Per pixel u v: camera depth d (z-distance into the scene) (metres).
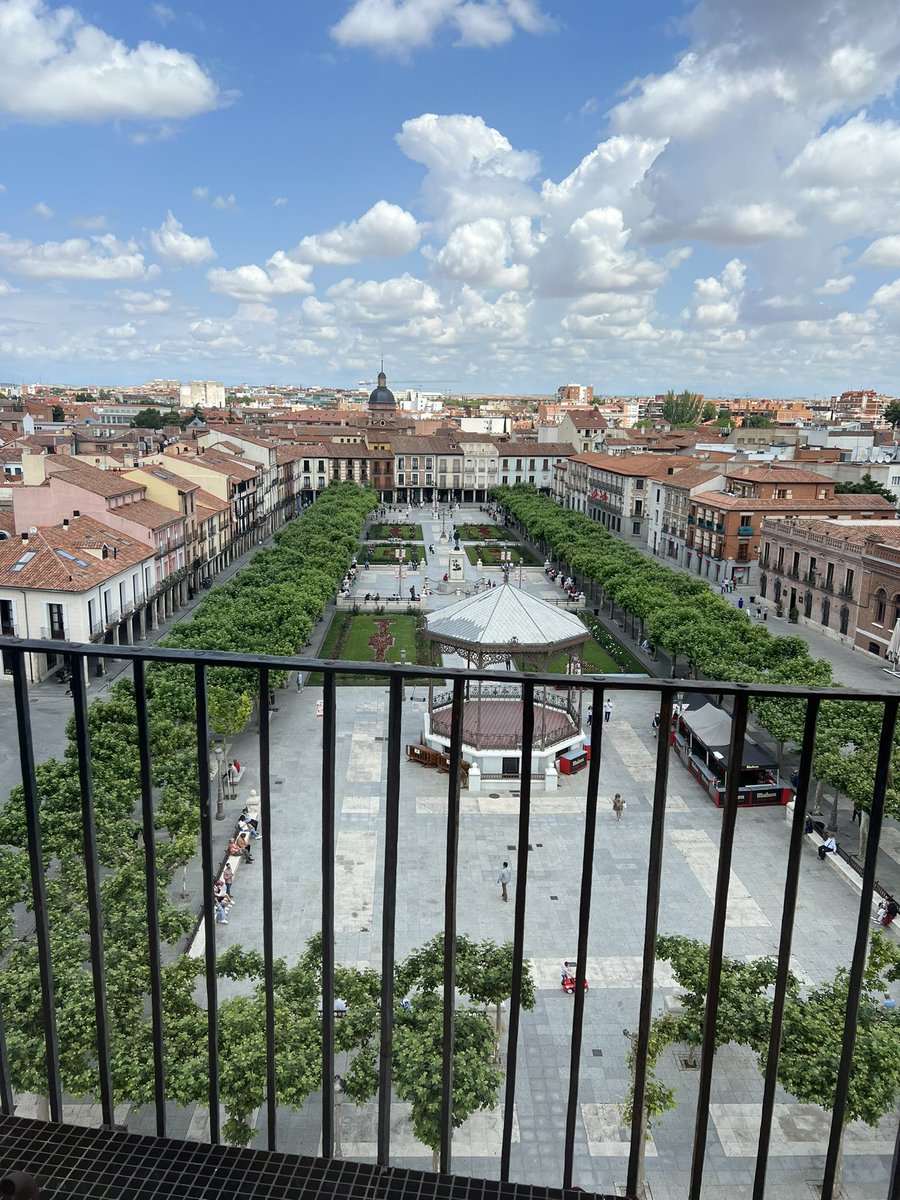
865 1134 22.28
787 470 103.88
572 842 38.44
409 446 185.25
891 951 22.33
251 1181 6.34
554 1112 23.08
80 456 111.75
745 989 22.48
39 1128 6.79
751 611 87.38
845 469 118.31
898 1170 6.44
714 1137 22.30
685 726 49.88
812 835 39.25
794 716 42.25
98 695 56.53
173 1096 18.69
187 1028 20.28
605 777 45.84
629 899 33.59
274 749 48.47
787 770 47.09
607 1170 21.36
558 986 28.20
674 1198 20.66
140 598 72.75
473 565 113.69
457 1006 22.73
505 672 5.96
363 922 31.66
